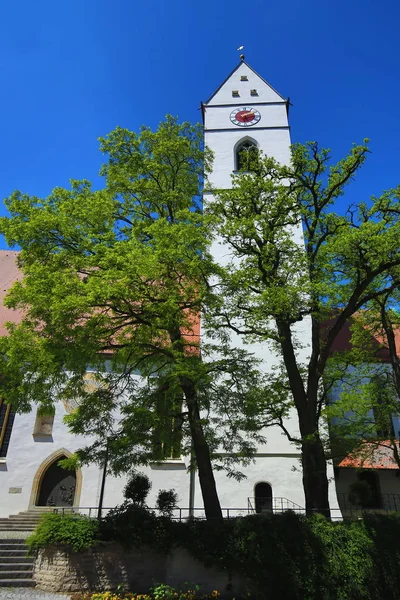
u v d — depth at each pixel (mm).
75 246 15766
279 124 32062
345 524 14148
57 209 16141
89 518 14898
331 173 17406
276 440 22031
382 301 19672
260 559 13055
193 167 20094
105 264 14117
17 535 17531
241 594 13156
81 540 13617
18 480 21375
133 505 14828
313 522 13727
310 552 13133
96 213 15453
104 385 16219
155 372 16812
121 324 15391
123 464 14375
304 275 16594
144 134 19391
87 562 13523
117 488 21422
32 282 14062
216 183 29547
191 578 13469
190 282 15273
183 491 21312
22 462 21719
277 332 16953
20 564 14367
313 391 15898
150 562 13797
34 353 13531
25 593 12836
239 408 15672
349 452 19141
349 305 16484
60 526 14109
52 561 13586
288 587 12648
